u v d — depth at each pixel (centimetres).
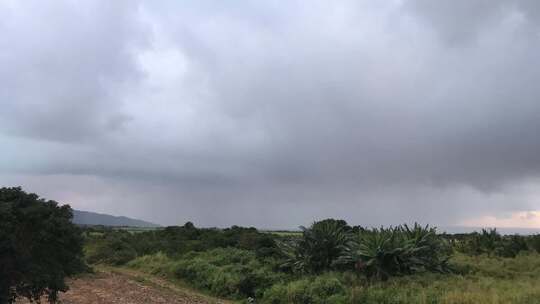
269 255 2586
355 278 1864
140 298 1770
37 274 1244
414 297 1493
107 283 2159
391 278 1844
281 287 1850
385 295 1570
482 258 2483
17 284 1259
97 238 4459
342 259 2034
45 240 1263
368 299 1566
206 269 2398
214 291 2155
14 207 1233
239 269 2289
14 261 1202
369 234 2077
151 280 2417
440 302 1408
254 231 4403
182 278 2497
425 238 2091
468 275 1891
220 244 3644
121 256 3400
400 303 1496
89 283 2133
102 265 3322
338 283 1747
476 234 3039
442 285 1656
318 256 2141
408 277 1830
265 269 2200
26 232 1241
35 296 1305
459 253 2784
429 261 1994
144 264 3045
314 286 1753
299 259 2202
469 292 1468
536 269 2086
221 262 2589
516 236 2848
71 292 1848
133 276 2533
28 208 1243
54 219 1288
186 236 4525
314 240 2194
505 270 2062
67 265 1372
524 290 1448
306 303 1683
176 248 3638
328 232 2222
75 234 1350
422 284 1752
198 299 1867
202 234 4519
